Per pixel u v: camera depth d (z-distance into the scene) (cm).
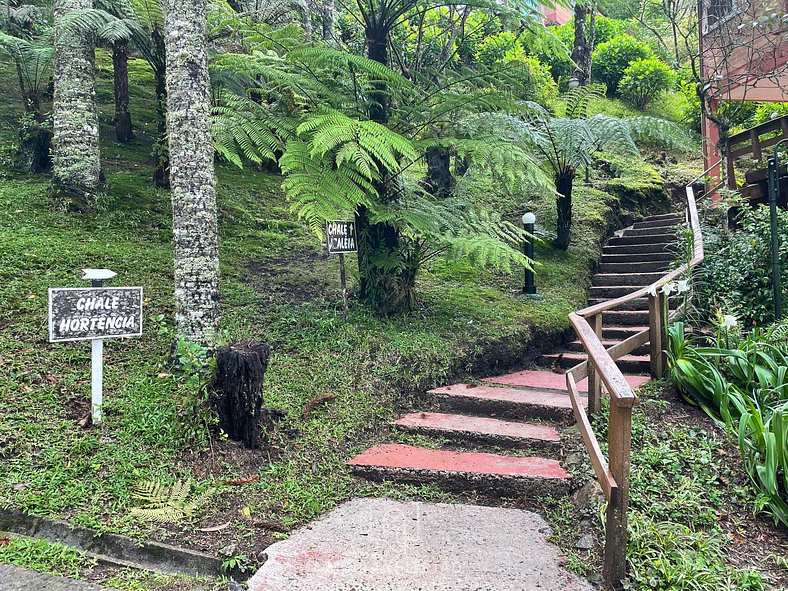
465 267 818
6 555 255
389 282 600
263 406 408
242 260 705
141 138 1047
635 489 327
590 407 416
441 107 567
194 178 431
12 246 570
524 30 665
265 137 499
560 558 288
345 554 283
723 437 381
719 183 836
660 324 477
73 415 365
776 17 823
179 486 317
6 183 749
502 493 356
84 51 738
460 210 638
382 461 383
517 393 498
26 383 388
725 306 551
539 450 404
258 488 337
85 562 261
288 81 511
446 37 927
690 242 585
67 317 344
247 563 269
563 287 786
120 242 660
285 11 904
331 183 466
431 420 455
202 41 436
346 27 998
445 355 532
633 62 1672
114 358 451
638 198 1171
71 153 729
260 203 916
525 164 527
